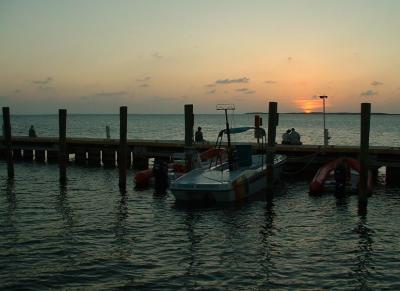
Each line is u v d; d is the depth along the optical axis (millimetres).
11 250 13102
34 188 22844
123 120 21734
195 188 18266
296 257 12586
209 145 29281
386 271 11578
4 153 36500
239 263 12133
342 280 11031
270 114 18953
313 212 17516
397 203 19094
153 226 15656
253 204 18828
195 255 12742
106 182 24625
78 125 128500
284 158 24531
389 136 71000
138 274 11398
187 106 21469
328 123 161125
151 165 33656
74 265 11977
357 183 21172
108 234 14719
